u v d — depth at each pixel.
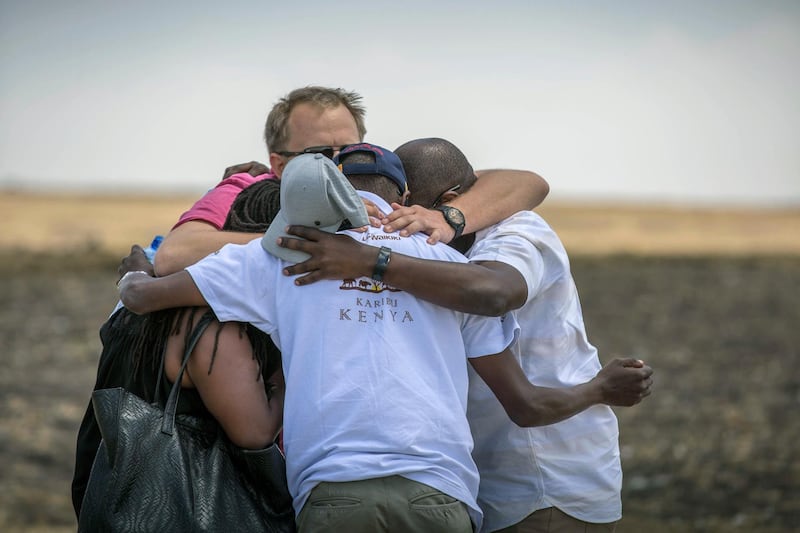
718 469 38.19
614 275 112.31
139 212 177.25
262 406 12.64
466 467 12.26
